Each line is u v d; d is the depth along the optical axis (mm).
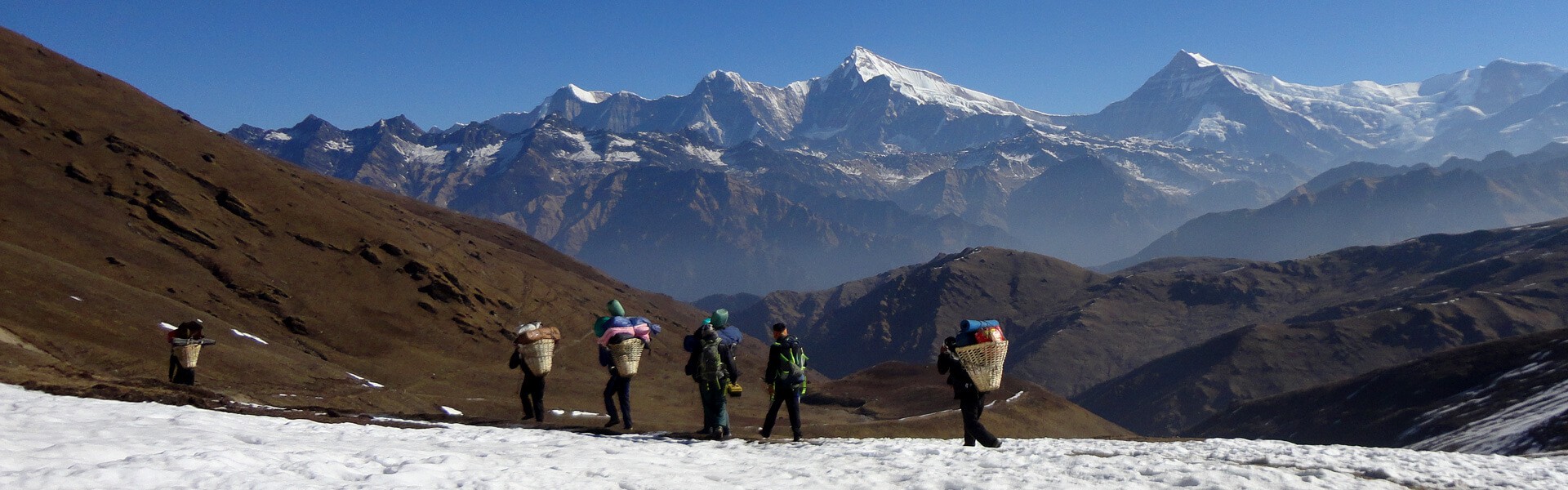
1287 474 11734
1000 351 15859
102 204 92375
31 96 105188
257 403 25047
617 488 9641
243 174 116500
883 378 110438
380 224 123938
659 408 85812
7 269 50375
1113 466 12766
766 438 17688
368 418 20156
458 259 129000
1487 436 119125
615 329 18703
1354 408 190000
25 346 38344
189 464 8281
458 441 15203
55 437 10281
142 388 20969
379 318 99688
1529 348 170875
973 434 16062
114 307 52750
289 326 89125
